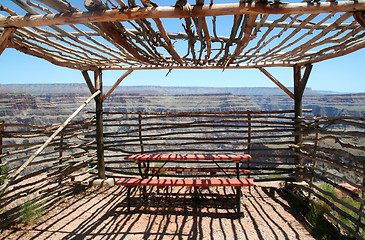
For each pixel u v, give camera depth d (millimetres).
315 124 4184
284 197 4664
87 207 4223
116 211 4062
